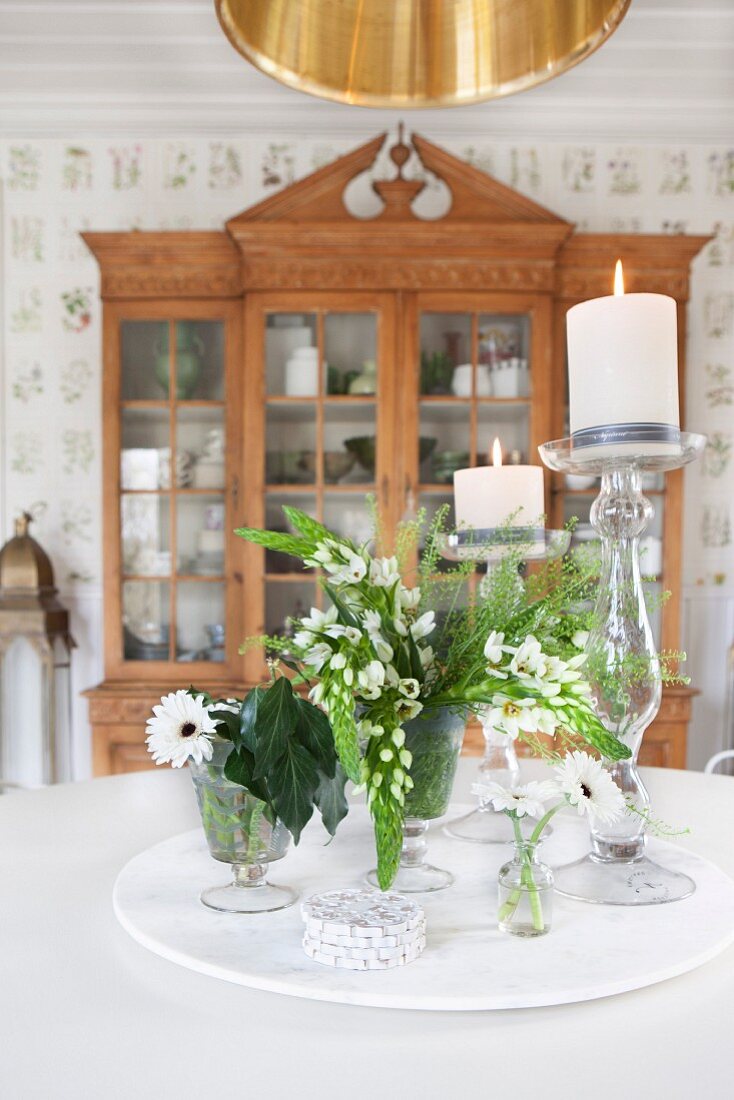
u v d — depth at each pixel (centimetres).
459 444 280
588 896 90
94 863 107
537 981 71
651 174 323
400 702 88
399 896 83
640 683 95
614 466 97
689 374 324
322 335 277
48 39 290
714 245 324
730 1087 57
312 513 280
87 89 313
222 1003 70
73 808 134
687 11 274
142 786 149
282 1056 61
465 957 76
